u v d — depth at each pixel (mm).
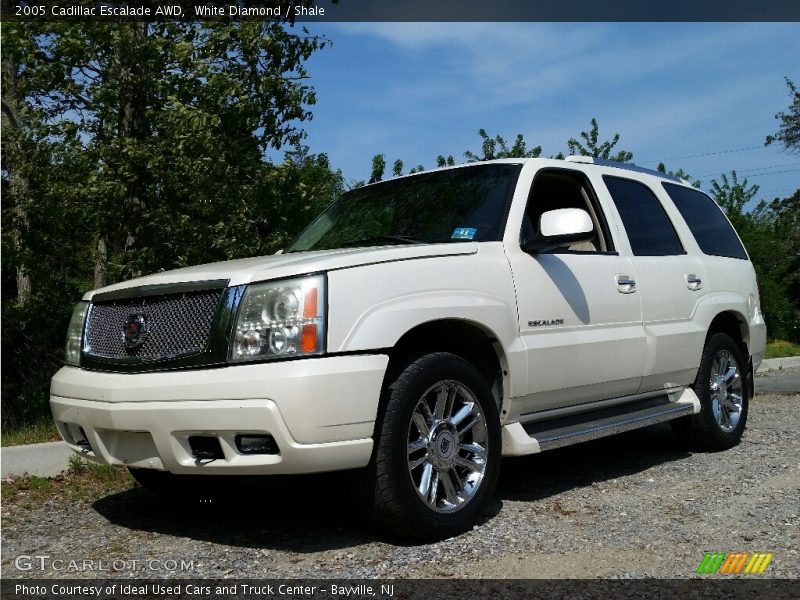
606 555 3844
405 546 4020
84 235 7652
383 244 4898
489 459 4379
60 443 5906
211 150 6910
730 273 6836
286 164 7805
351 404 3744
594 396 5336
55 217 7191
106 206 7004
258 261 4281
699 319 6234
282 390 3645
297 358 3729
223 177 7262
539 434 4910
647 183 6387
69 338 4660
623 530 4254
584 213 4621
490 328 4457
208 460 3873
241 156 7715
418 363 4070
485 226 4863
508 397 4629
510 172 5172
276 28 7652
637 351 5539
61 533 4445
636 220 6008
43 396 7391
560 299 4973
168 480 4996
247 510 4859
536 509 4711
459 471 4359
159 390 3893
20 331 7504
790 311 23516
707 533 4180
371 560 3812
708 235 6898
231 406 3701
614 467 5906
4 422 7270
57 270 7691
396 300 4035
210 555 3975
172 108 6875
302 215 8406
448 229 4938
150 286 4188
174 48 6895
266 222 7980
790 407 8883
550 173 5383
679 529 4262
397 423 3904
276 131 7906
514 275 4719
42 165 7027
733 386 6668
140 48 6938
